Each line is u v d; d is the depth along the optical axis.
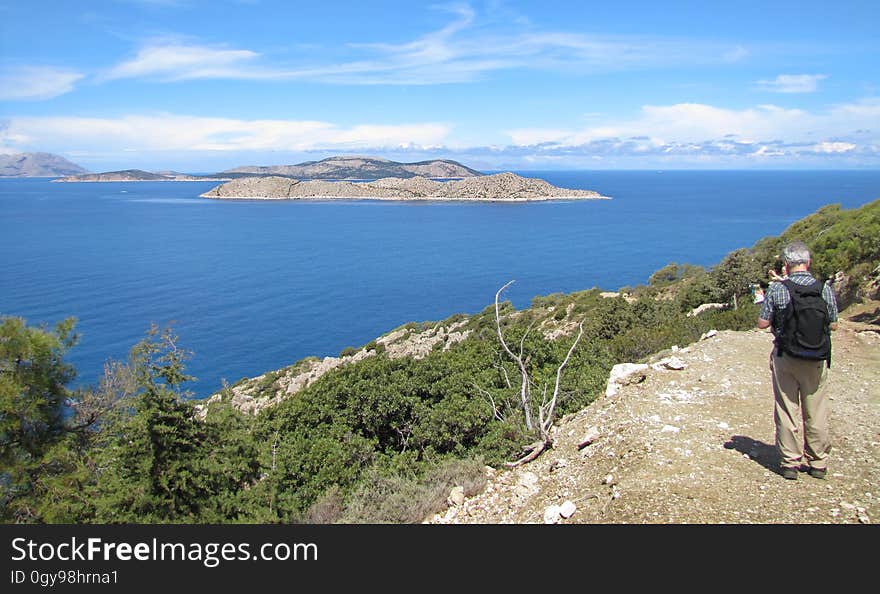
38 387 9.94
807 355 5.14
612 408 8.45
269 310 98.81
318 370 46.97
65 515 9.00
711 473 5.71
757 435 6.59
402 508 7.27
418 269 142.50
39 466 9.71
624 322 31.33
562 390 11.38
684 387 8.66
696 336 18.25
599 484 6.19
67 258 145.50
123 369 11.53
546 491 6.77
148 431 9.02
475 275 133.75
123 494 8.66
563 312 45.59
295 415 15.06
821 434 5.30
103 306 94.00
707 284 36.06
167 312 92.38
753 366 9.35
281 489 10.15
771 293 5.42
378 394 13.90
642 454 6.41
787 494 5.16
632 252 161.62
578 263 146.75
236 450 9.97
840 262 21.91
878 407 7.15
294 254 164.38
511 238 199.50
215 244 181.50
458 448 10.78
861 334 10.81
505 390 12.36
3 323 9.93
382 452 13.20
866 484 5.14
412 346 51.53
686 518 4.97
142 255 154.62
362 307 103.12
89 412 11.02
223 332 84.00
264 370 67.88
